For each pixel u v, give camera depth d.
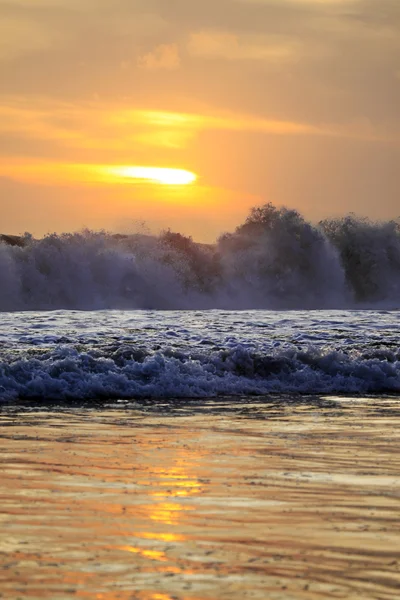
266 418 24.56
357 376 31.56
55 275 76.44
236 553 12.19
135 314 58.59
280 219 90.19
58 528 13.20
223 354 32.25
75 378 28.55
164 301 79.38
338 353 32.69
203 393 28.83
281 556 12.09
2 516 13.77
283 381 30.75
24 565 11.53
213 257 85.94
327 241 90.00
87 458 18.52
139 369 29.81
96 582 10.97
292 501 15.02
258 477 16.88
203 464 18.06
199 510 14.37
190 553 12.16
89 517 13.84
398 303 86.38
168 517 13.92
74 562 11.69
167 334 43.22
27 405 26.08
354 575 11.37
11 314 57.91
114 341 39.84
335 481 16.58
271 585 10.98
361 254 90.56
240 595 10.64
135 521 13.66
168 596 10.57
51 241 78.06
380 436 21.72
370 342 41.12
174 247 83.88
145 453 19.19
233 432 22.17
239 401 27.70
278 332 45.03
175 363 30.61
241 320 52.94
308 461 18.47
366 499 15.20
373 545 12.60
